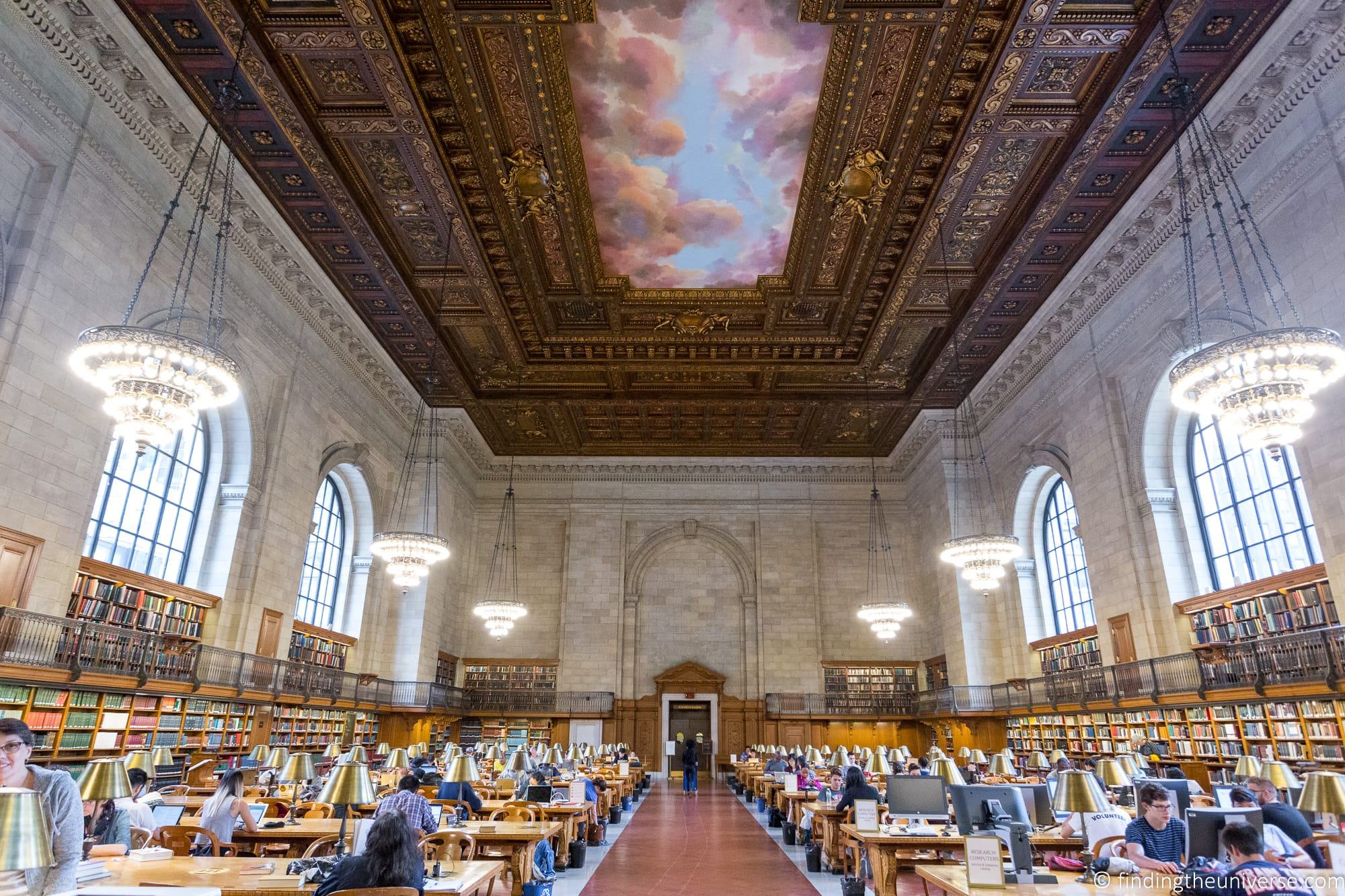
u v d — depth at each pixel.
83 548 9.99
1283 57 9.63
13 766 3.44
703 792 19.59
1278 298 10.36
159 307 11.27
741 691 23.70
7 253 8.90
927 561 23.14
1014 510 19.14
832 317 17.34
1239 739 11.28
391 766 9.02
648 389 20.89
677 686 23.47
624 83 11.22
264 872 4.76
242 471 13.73
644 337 18.19
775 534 24.92
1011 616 19.09
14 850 2.53
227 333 12.76
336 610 18.70
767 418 22.89
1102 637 14.92
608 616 23.98
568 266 15.40
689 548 25.12
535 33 10.19
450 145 12.02
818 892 8.07
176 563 12.82
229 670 12.70
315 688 15.61
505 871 7.98
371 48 10.04
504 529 24.95
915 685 23.30
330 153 11.82
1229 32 9.59
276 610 14.38
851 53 10.48
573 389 20.97
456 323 17.27
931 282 15.39
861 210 13.43
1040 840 6.37
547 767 13.35
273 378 14.44
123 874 4.64
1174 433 13.80
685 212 14.09
